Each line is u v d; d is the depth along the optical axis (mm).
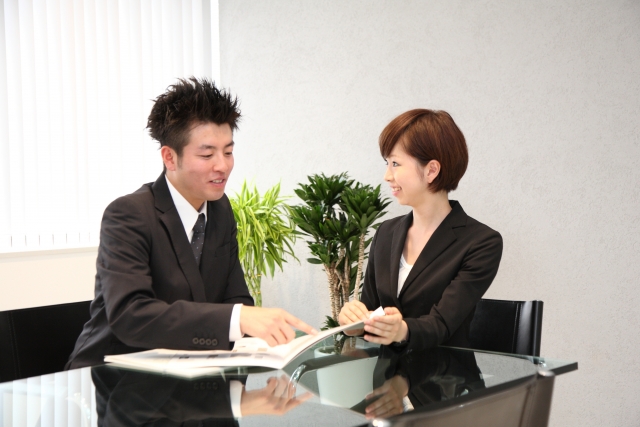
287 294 3943
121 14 3854
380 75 3467
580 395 2963
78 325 1954
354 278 3057
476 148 3162
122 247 1646
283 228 3545
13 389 1337
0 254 3396
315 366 1461
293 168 3881
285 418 1068
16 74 3510
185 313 1484
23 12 3514
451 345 1928
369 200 2812
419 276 1979
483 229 1979
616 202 2836
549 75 2953
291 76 3852
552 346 3010
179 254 1752
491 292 3156
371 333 1679
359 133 3570
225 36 4176
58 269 3627
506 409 1075
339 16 3613
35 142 3582
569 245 2945
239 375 1357
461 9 3168
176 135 1692
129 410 1144
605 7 2812
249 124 4078
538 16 2965
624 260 2832
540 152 2992
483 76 3123
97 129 3789
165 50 4043
